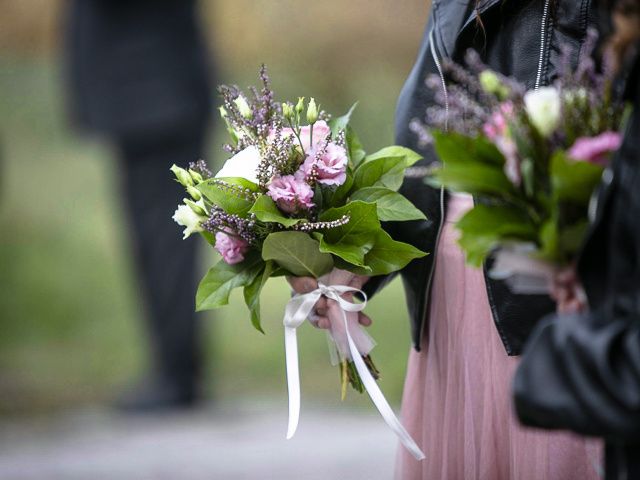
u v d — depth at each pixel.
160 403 9.46
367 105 18.92
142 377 10.38
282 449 7.66
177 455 7.56
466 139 2.63
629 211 2.41
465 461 3.45
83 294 14.58
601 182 2.45
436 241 3.55
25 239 16.52
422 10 18.83
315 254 3.40
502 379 3.36
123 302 14.38
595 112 2.60
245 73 18.77
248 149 3.36
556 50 3.29
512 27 3.37
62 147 19.94
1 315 13.79
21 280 14.83
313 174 3.32
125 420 9.38
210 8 17.22
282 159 3.33
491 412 3.39
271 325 13.17
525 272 2.63
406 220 3.52
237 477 6.75
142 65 8.88
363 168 3.46
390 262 3.43
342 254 3.31
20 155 19.67
